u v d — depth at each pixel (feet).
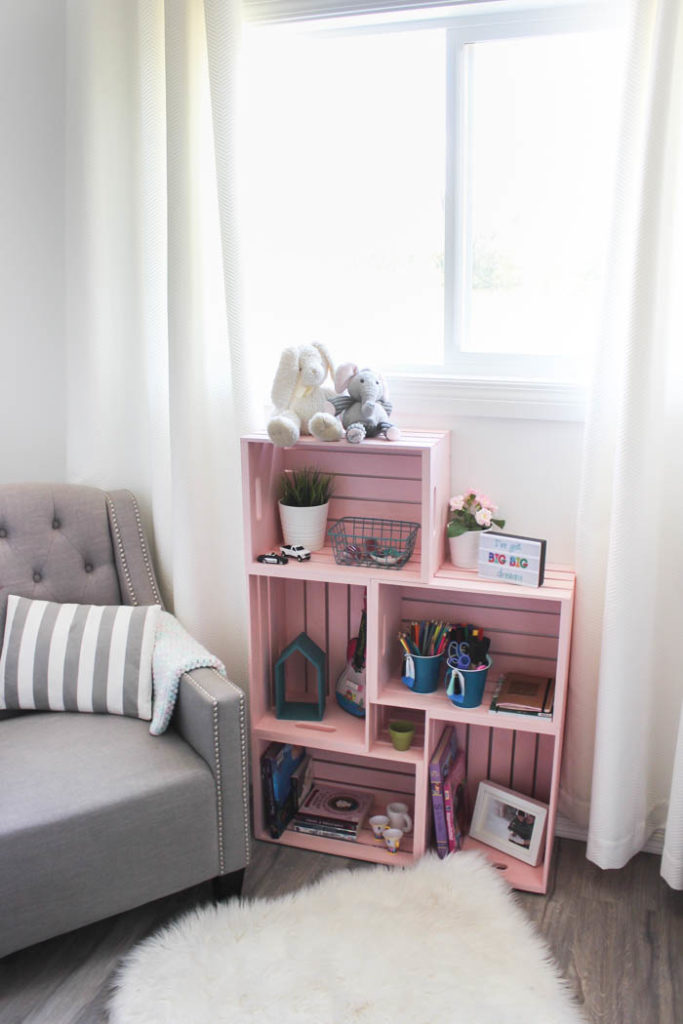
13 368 8.25
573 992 5.83
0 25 7.54
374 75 7.13
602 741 6.63
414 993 5.62
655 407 6.21
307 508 7.10
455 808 7.28
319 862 7.21
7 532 7.29
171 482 7.64
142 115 7.19
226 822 6.30
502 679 7.28
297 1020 5.41
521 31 6.64
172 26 6.64
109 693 6.75
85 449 7.99
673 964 6.12
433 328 7.45
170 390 7.29
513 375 7.15
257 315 7.50
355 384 6.72
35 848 5.55
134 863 5.95
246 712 6.24
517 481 7.13
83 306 7.65
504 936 6.17
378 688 6.97
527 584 6.54
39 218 7.89
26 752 6.24
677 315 6.32
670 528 6.71
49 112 7.66
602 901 6.77
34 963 6.09
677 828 6.47
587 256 6.96
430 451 6.33
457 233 7.05
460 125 6.86
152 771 6.07
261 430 7.56
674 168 5.88
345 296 7.62
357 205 7.41
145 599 7.63
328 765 8.11
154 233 7.38
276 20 6.87
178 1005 5.54
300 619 7.95
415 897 6.55
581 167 6.83
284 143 7.43
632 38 5.82
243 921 6.25
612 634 6.45
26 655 6.81
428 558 6.54
